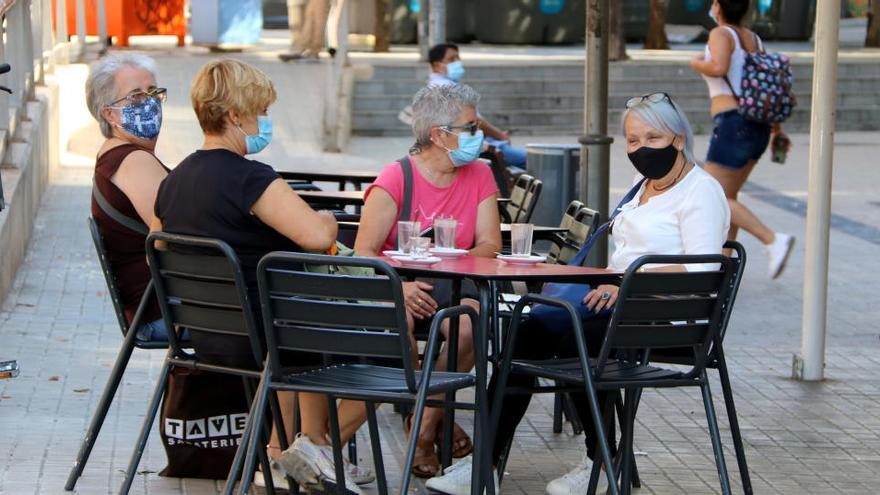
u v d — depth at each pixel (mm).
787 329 15305
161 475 9258
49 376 11875
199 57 37281
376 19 41781
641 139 8914
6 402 10984
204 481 9234
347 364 8148
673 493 9484
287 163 28062
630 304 7781
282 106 32188
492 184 10016
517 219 13062
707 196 8883
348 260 7168
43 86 23141
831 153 12664
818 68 12523
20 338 13266
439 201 9781
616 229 9352
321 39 37469
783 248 16422
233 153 8141
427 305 9023
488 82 36688
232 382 9141
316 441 8711
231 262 7492
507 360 8188
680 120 8906
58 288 15727
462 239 9812
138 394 11445
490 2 46594
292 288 7359
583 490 9133
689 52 44938
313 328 7395
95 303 15086
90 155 25547
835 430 11234
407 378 7289
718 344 8438
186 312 8039
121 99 9375
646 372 8219
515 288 13492
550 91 37156
